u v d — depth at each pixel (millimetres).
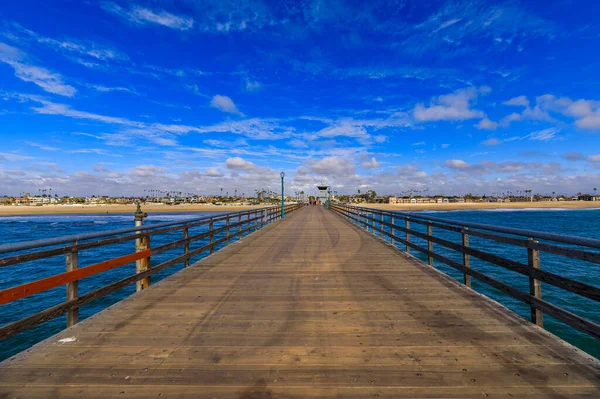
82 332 2990
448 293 4230
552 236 2668
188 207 116438
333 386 2137
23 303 10070
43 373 2291
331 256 7137
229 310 3619
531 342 2734
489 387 2111
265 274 5418
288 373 2289
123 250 21031
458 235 26891
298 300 3984
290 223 17531
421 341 2787
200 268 5918
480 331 2982
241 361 2461
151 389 2104
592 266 13789
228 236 9016
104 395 2039
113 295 10680
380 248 8328
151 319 3336
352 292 4320
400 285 4660
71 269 3189
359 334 2947
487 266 13617
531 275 3016
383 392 2068
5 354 7059
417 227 32875
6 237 28734
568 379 2184
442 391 2074
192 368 2361
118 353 2588
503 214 70312
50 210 102312
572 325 2512
